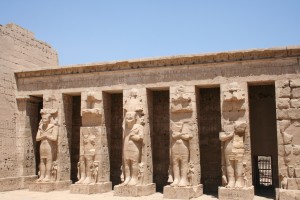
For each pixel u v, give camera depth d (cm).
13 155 1989
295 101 1537
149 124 1806
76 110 2150
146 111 1780
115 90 1866
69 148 1994
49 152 1895
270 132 1798
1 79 1955
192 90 1700
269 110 1812
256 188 1878
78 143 2117
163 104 1986
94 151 1820
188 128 1658
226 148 1578
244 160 1564
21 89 2052
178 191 1584
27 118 2050
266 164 2608
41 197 1655
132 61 1805
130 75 1828
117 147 2036
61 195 1719
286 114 1541
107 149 1891
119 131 2044
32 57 2212
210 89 1916
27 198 1627
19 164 2006
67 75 1961
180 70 1738
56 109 1942
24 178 1988
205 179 1859
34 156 2081
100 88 1878
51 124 1912
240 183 1535
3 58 1981
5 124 1958
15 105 2039
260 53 1608
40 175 1912
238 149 1555
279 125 1545
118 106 2066
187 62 1730
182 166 1630
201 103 1919
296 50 1556
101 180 1819
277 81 1573
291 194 1438
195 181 1647
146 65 1802
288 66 1567
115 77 1858
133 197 1636
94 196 1678
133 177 1695
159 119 1983
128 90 1819
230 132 1580
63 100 1972
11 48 2045
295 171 1487
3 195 1731
